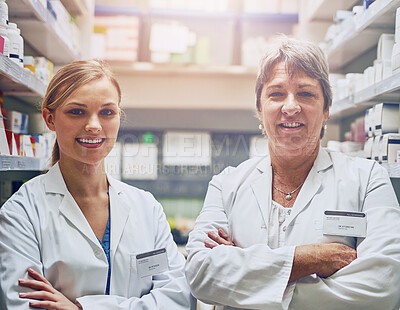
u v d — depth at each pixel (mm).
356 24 1879
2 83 1752
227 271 1259
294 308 1213
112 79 1373
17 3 1741
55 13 2184
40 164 1952
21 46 1690
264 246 1272
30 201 1373
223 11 3375
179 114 3660
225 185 1516
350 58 2279
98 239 1387
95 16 3295
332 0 2400
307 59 1345
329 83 1410
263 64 1405
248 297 1226
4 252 1276
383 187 1349
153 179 1809
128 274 1369
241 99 3691
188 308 1364
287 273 1217
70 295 1297
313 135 1369
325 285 1207
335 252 1247
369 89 1729
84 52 2879
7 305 1210
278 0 3355
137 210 1479
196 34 3416
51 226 1335
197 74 3600
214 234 1401
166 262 1396
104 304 1263
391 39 1735
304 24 2730
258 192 1433
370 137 1823
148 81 3652
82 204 1398
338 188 1373
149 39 3439
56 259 1291
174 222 2619
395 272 1197
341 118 2250
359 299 1182
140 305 1308
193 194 2500
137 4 3535
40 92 1924
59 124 1311
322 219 1333
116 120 1353
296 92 1354
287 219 1361
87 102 1287
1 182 2068
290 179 1438
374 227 1274
